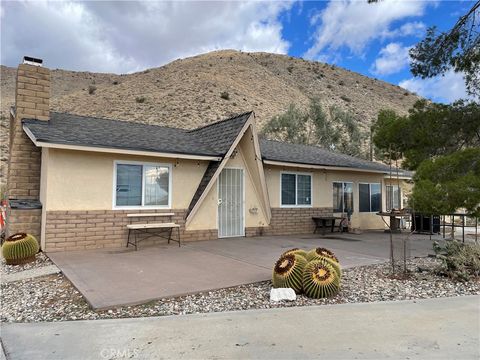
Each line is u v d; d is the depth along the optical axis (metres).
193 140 12.16
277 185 13.22
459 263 6.68
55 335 3.80
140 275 6.32
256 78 58.84
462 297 5.41
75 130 9.54
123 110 42.19
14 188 9.38
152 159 10.18
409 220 15.19
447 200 7.08
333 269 5.54
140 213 9.85
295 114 28.78
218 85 50.91
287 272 5.43
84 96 52.72
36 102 9.63
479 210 7.07
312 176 14.32
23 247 7.54
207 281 5.99
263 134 28.33
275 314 4.51
